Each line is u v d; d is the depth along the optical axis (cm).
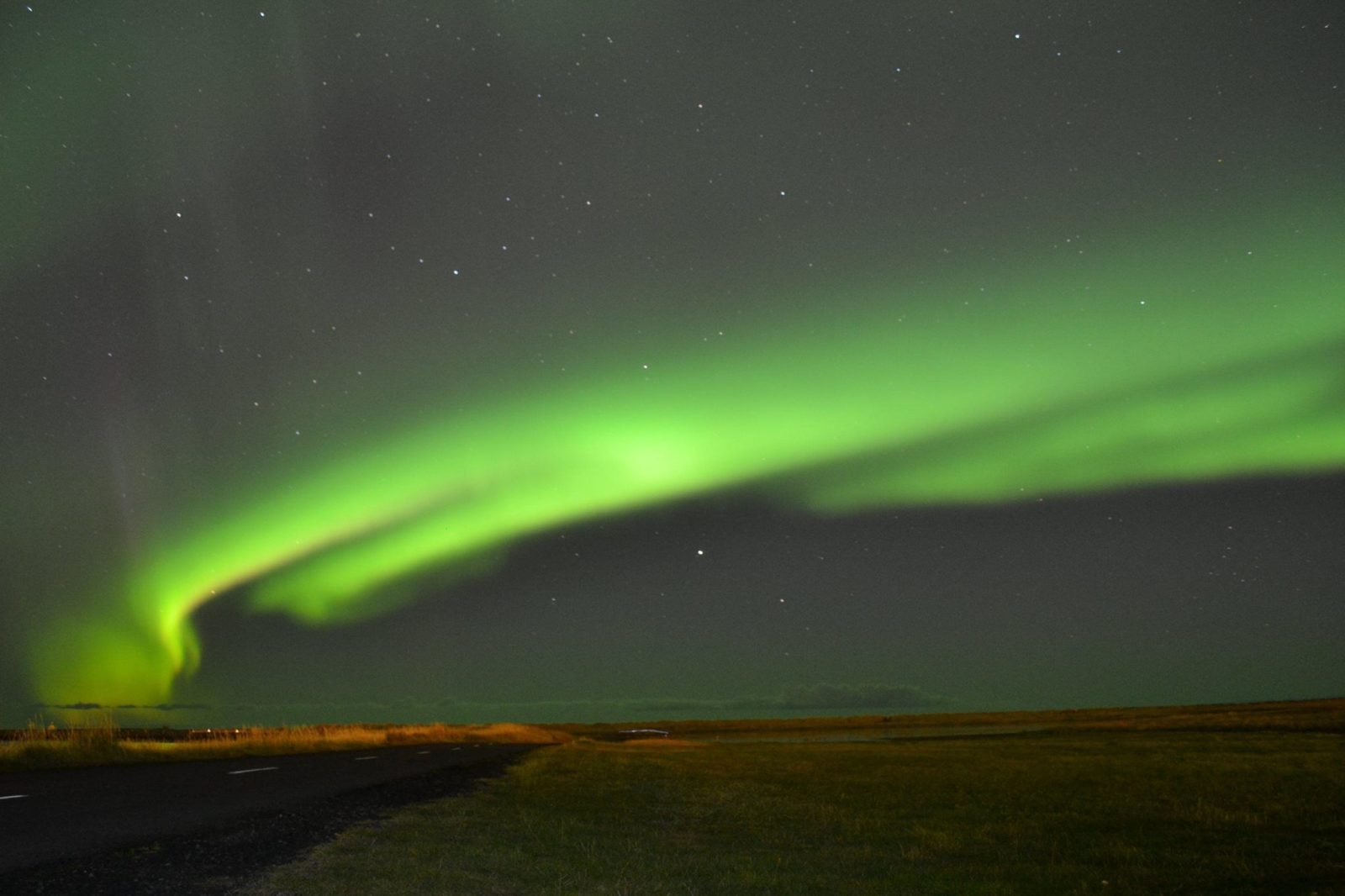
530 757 3566
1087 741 5512
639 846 1380
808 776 2888
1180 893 1135
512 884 1011
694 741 6862
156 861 931
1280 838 1603
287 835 1177
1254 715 7925
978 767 3381
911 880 1192
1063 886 1173
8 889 757
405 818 1498
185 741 3136
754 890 1089
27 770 2100
